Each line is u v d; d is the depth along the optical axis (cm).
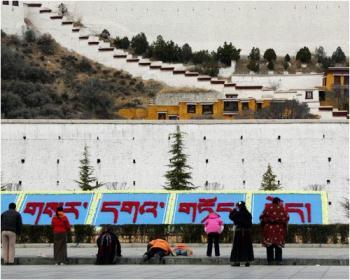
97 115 15462
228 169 9650
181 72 17425
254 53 19412
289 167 9644
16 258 4322
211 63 18838
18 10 18225
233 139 9706
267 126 9725
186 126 9744
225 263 4206
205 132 9725
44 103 15312
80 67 17562
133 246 5462
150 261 4234
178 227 5662
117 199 5972
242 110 15550
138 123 9781
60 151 9706
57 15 18412
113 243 4206
